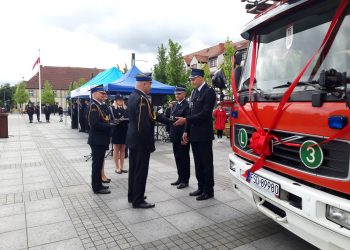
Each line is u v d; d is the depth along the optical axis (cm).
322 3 277
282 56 317
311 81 257
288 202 268
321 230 236
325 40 254
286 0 312
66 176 659
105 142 529
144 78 459
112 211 448
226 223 402
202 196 496
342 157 222
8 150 1034
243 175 335
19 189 558
